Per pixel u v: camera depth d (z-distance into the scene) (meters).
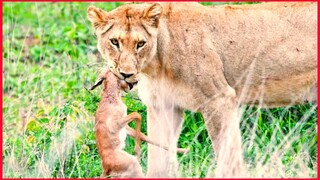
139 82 12.66
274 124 13.11
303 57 12.74
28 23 18.95
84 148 13.02
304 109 13.59
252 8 12.91
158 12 12.13
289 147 12.30
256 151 12.09
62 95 14.93
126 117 11.89
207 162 12.52
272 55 12.75
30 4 19.91
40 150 13.02
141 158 13.31
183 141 13.55
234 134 12.27
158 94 12.58
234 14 12.83
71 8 18.91
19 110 15.23
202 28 12.60
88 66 15.20
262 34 12.77
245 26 12.77
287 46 12.75
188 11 12.62
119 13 12.20
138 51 12.04
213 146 12.43
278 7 12.91
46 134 13.18
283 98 12.94
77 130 13.27
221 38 12.68
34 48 17.36
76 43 17.02
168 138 12.66
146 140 11.99
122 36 11.98
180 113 12.77
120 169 11.61
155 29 12.20
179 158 12.94
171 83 12.49
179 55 12.40
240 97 12.84
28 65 16.97
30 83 15.80
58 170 12.74
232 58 12.71
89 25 17.48
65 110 13.44
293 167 11.88
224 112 12.41
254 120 13.39
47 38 17.80
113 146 11.76
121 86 12.09
